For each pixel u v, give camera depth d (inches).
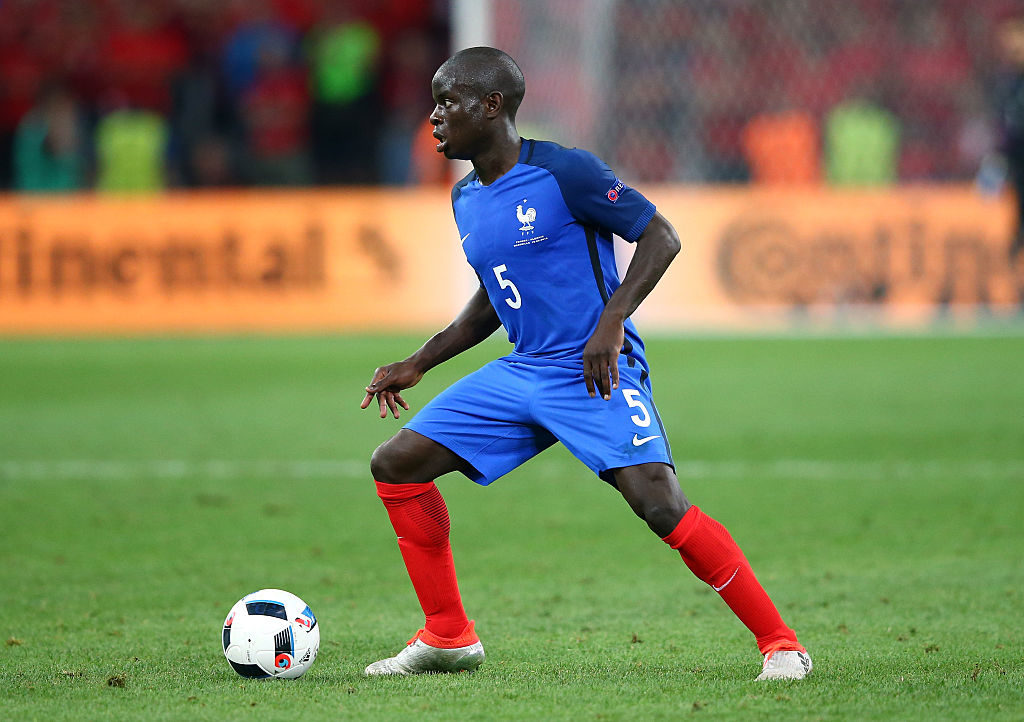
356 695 463.5
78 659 527.5
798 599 634.8
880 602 625.9
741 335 1905.8
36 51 2694.4
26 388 1472.7
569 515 860.0
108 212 2057.1
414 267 2014.0
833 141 2224.4
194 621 600.1
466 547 768.3
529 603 636.7
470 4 2022.6
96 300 2052.2
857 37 2405.3
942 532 790.5
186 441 1146.0
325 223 2027.6
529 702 452.1
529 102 2100.1
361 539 789.2
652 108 2345.0
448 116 489.7
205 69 2645.2
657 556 743.7
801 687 467.2
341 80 2468.0
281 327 2026.3
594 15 2250.2
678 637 567.2
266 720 430.3
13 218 2062.0
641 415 486.6
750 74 2377.0
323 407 1328.7
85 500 904.3
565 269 492.4
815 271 1959.9
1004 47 2197.3
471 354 1774.1
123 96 2659.9
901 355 1667.1
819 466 1007.6
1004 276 1943.9
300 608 499.8
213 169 2365.9
